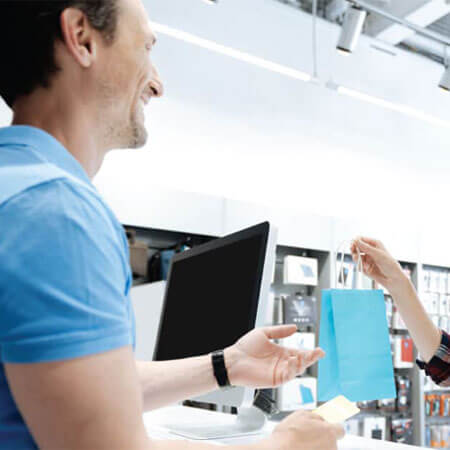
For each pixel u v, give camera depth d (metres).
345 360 0.92
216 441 1.01
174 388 0.86
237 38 4.97
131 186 3.60
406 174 5.93
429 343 1.25
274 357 0.84
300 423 0.58
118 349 0.43
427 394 4.83
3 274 0.40
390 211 5.73
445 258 5.23
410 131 6.04
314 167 5.28
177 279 1.49
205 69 4.79
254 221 4.12
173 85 4.60
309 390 3.77
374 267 1.29
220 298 1.20
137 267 3.55
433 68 6.23
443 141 6.32
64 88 0.59
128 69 0.62
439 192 6.18
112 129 0.65
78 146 0.60
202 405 3.26
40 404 0.40
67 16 0.56
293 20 5.32
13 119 0.61
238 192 4.80
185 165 4.56
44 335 0.40
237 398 1.03
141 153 4.36
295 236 4.29
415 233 5.04
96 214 0.47
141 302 1.86
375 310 0.97
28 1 0.56
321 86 5.44
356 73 5.67
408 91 6.05
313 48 5.20
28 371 0.40
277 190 5.02
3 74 0.59
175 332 1.39
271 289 4.37
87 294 0.42
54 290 0.41
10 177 0.45
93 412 0.40
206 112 4.74
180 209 3.79
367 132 5.70
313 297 4.25
